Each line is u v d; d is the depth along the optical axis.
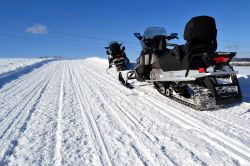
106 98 6.94
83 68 17.23
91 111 5.68
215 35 5.51
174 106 5.90
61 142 4.02
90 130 4.50
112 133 4.33
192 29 5.45
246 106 5.67
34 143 4.01
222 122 4.72
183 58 5.85
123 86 8.66
